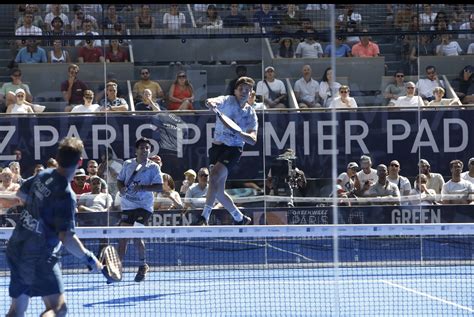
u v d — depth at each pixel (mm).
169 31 18734
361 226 10938
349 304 13594
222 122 12414
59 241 8414
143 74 18453
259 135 18391
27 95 18250
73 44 18516
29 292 8320
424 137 18734
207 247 17562
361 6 18891
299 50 18609
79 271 17438
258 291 15047
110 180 17969
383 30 18922
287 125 18453
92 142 18109
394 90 18828
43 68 18359
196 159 18250
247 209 18297
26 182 8492
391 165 18656
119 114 18156
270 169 18391
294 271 17594
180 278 16703
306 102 18516
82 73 18375
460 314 12562
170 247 17562
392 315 12555
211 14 18781
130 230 10914
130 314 12742
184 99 18500
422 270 17719
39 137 18047
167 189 18109
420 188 18641
